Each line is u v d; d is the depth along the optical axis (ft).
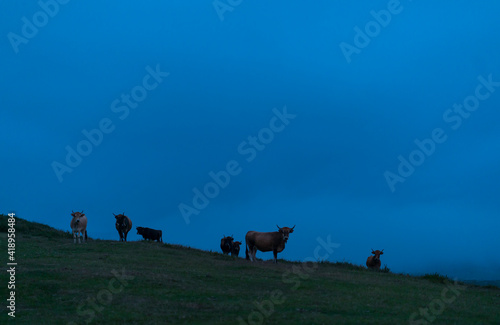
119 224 126.11
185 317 51.16
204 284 68.54
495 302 70.33
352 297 64.03
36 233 122.21
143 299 58.54
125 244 108.88
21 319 50.52
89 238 125.49
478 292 81.71
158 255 96.07
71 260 82.69
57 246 101.55
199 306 55.98
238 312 53.62
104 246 104.01
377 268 116.78
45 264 76.79
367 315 53.78
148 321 49.80
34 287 62.18
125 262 84.12
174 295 61.05
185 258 95.25
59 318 50.90
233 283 70.49
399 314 55.06
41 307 55.47
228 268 85.10
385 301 62.69
